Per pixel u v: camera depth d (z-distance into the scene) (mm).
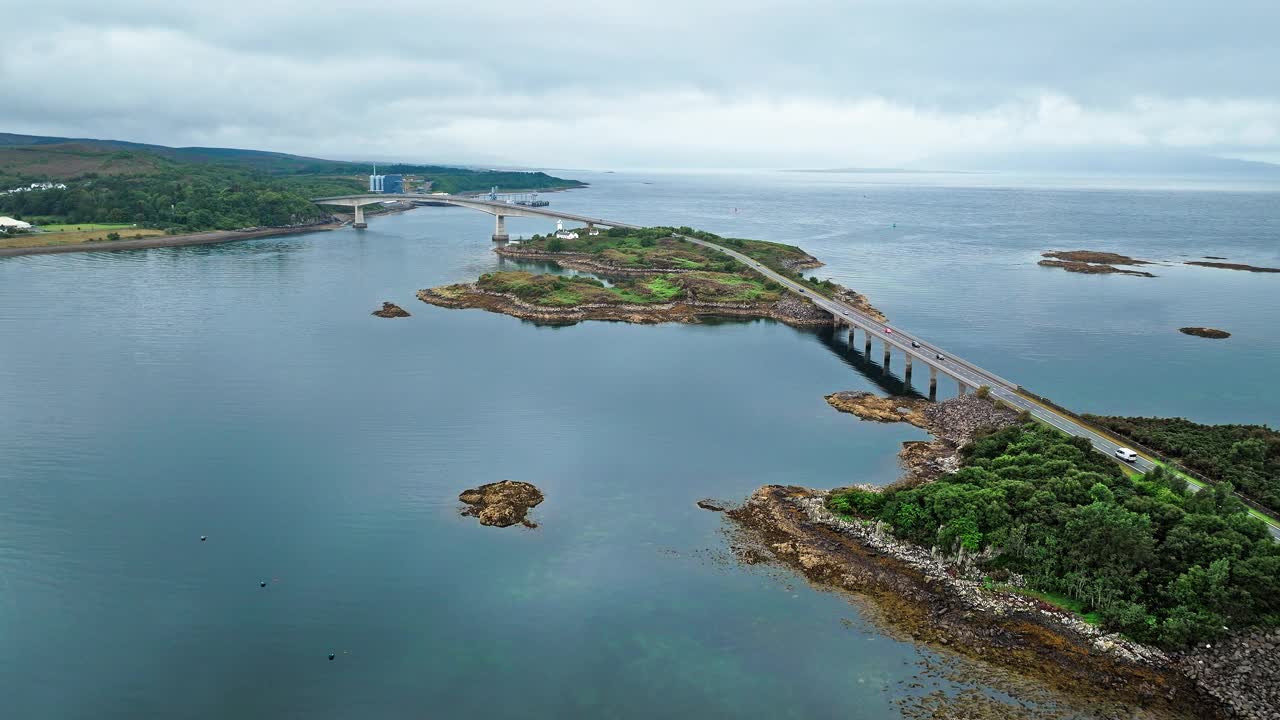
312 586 84125
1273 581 72000
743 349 182250
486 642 75625
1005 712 65312
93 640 75312
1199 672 68312
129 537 92750
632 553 90562
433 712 66875
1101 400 142500
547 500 103000
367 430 126312
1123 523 79438
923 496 92500
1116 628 73438
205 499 102188
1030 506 87062
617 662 72750
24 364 156375
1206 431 115438
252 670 71750
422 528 96000
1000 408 126750
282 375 153750
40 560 87562
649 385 152750
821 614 79000
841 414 137375
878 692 68250
